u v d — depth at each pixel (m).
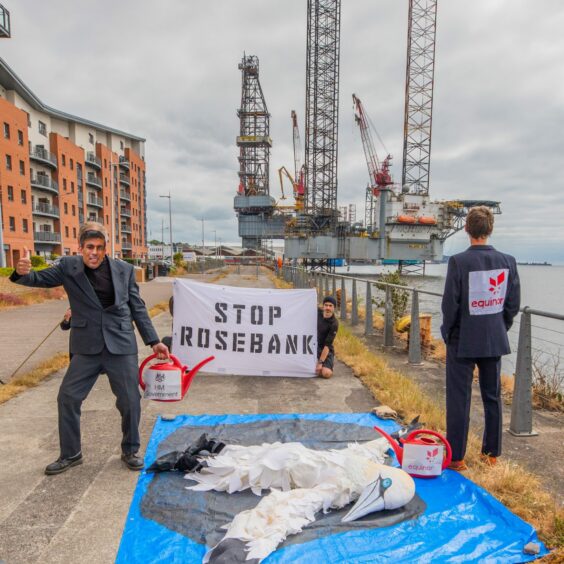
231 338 6.67
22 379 6.00
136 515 2.93
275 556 2.48
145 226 108.69
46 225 64.69
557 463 3.86
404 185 92.81
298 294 6.77
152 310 13.88
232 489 3.17
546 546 2.67
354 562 2.47
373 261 94.69
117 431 4.41
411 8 97.44
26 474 3.54
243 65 150.00
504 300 3.58
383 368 6.73
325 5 79.94
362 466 3.12
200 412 5.06
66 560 2.54
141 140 101.88
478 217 3.61
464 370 3.62
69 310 3.89
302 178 105.00
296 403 5.42
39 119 66.56
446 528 2.81
